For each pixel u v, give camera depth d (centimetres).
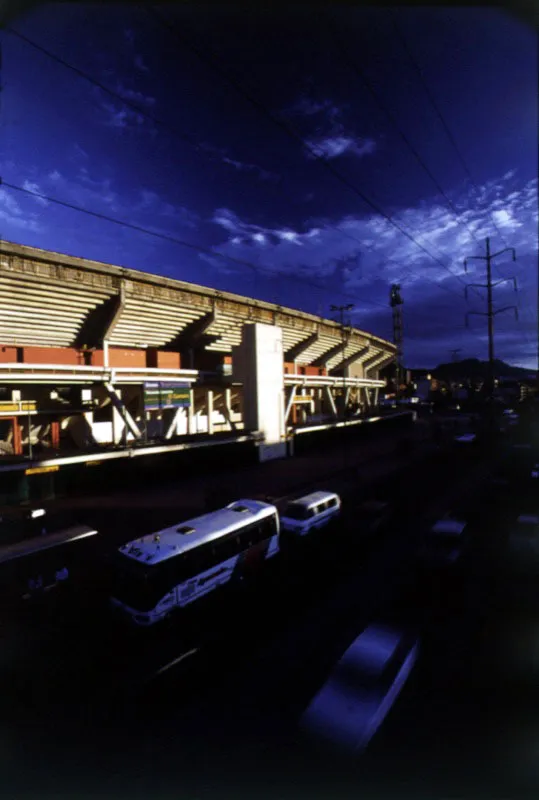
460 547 1636
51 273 2977
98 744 828
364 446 5084
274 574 1614
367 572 1603
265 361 3978
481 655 1057
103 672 1058
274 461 3966
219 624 1278
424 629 1186
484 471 3412
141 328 3938
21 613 1311
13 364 2659
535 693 915
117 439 3584
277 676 1026
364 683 841
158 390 3547
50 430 3188
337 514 2181
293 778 729
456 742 784
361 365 8369
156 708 927
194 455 3331
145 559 1250
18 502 2400
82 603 1386
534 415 7619
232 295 4462
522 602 1321
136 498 2628
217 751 804
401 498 2666
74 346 3606
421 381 12950
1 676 1041
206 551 1381
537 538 1656
